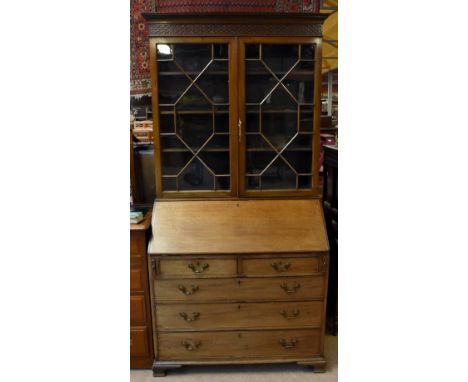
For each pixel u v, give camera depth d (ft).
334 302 7.06
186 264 5.56
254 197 5.92
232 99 5.60
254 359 5.94
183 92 5.62
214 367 6.21
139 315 5.91
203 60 5.54
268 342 5.90
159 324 5.78
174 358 5.92
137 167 6.91
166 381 5.87
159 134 5.71
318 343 5.94
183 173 5.87
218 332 5.84
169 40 5.42
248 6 6.50
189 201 5.88
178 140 5.76
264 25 5.43
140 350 6.03
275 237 5.63
